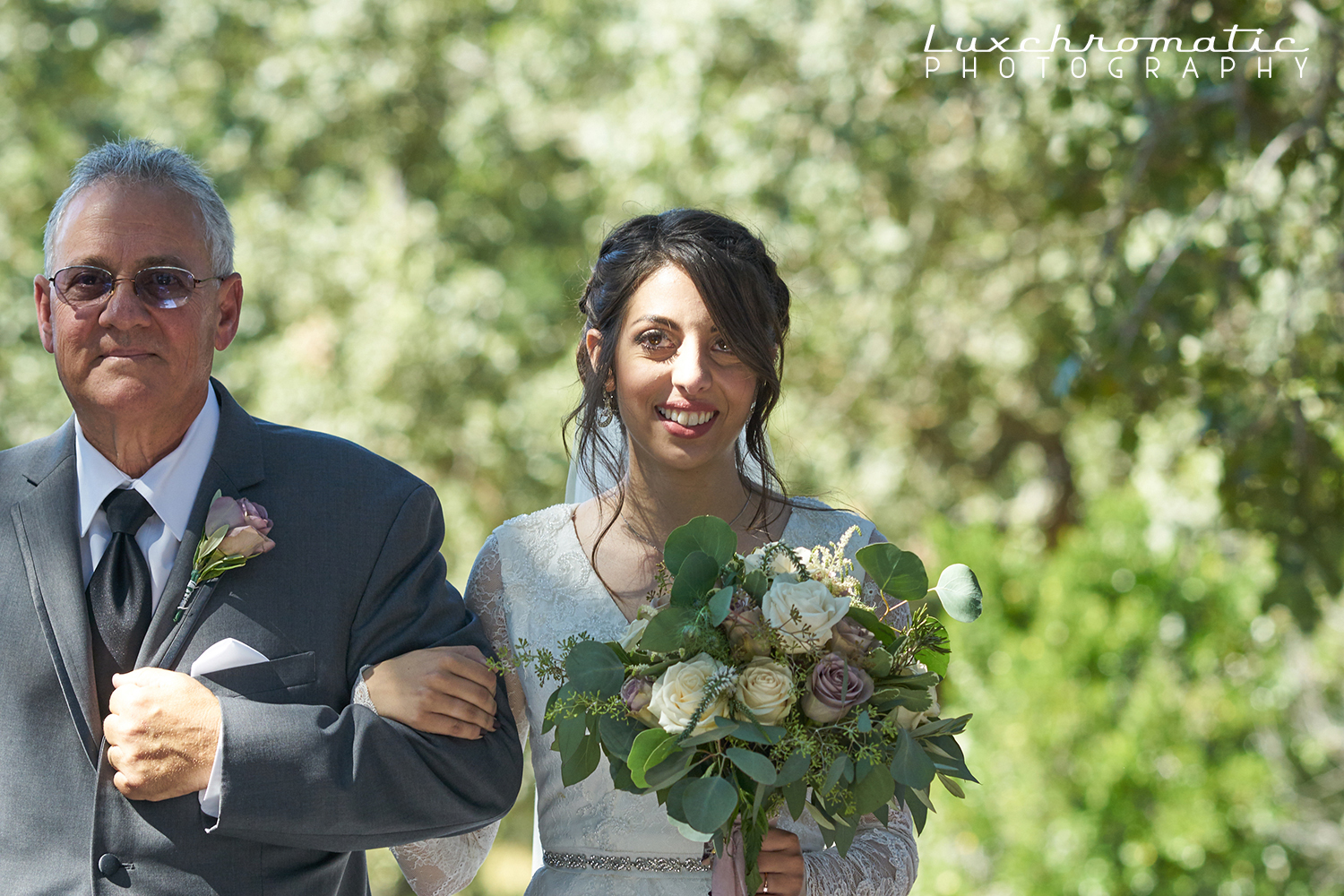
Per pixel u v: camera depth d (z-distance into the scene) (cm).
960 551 916
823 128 1140
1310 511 762
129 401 328
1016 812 810
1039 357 1217
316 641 347
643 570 377
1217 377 785
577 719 312
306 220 1471
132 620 340
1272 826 841
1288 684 992
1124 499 893
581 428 396
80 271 326
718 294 343
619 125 1257
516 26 1487
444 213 1547
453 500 1338
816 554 327
